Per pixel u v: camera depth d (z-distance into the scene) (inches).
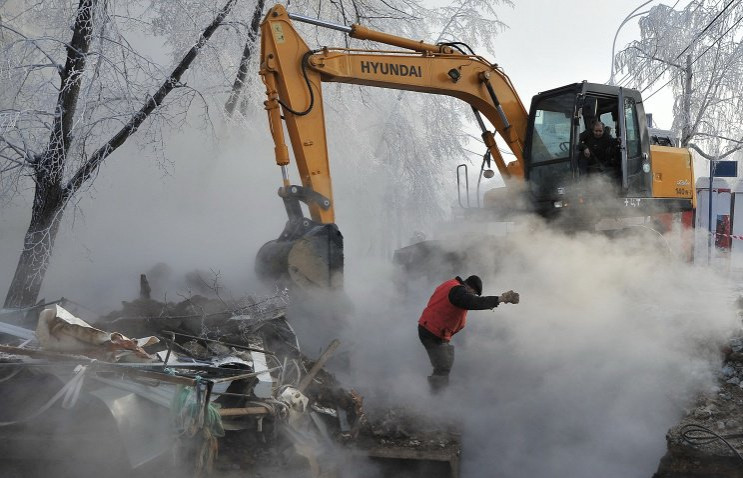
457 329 271.4
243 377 215.6
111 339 213.6
